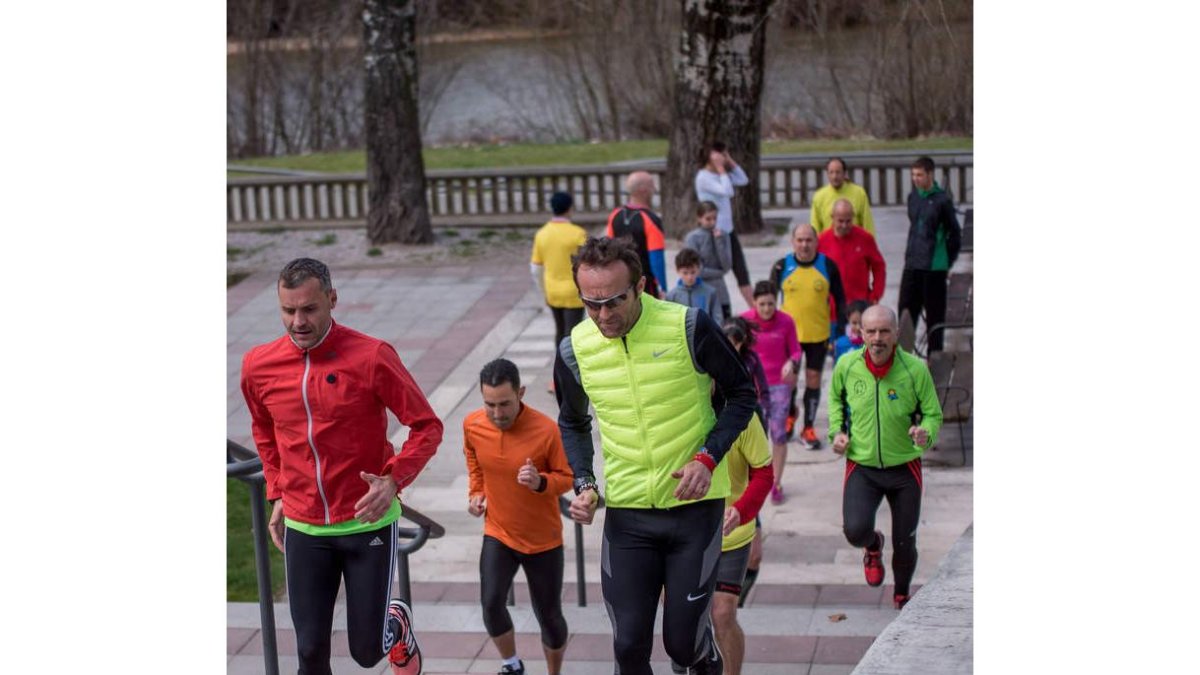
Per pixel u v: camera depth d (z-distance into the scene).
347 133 35.62
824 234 11.88
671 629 4.70
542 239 12.33
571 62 33.50
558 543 6.61
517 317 16.38
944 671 4.52
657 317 4.58
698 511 4.69
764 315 9.75
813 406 11.25
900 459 7.43
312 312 4.73
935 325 12.36
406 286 18.22
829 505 9.99
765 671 6.86
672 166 19.33
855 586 8.45
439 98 34.34
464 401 13.28
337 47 35.19
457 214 21.98
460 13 35.59
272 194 22.25
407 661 5.48
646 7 31.84
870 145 24.81
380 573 5.00
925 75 26.08
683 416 4.60
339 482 4.90
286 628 7.62
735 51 18.84
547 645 6.76
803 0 29.12
